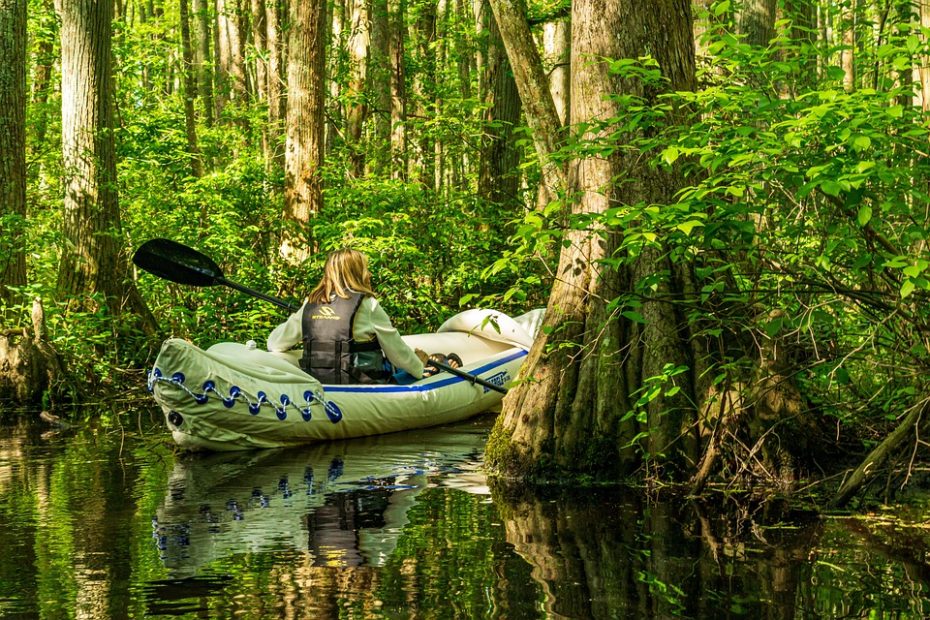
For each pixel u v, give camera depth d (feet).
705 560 11.40
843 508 13.96
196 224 37.58
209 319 33.12
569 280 16.79
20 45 33.68
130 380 31.45
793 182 12.55
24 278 32.94
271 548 12.14
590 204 16.44
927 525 12.94
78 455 19.86
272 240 39.42
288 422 20.74
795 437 15.65
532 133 20.75
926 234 12.46
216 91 66.18
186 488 16.29
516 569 11.07
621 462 16.02
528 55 20.42
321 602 9.95
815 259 13.58
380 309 22.70
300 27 37.40
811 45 14.74
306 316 22.70
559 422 16.39
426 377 24.13
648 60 14.44
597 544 12.14
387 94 51.85
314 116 37.68
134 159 41.37
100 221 33.58
